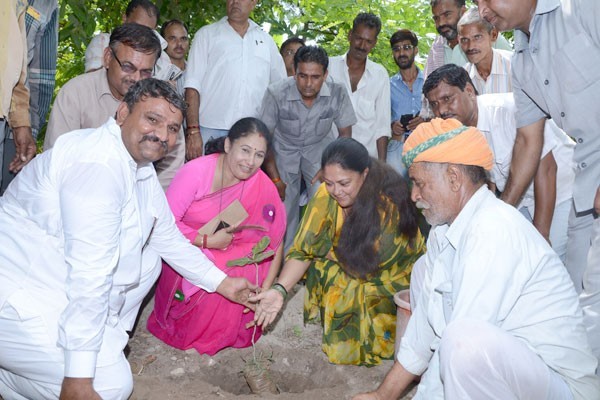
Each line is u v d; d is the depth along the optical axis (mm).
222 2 6852
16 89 3807
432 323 2521
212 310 3605
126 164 2715
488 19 3115
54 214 2719
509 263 2281
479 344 2178
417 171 2473
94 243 2547
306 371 3670
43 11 4078
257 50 5371
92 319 2570
